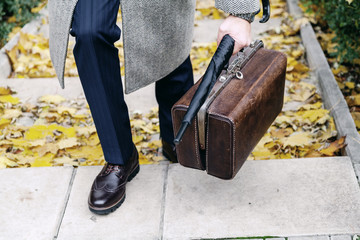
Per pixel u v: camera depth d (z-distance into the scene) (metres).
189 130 1.76
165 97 2.19
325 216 1.93
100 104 1.83
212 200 2.05
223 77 1.82
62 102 3.03
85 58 1.72
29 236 1.94
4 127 2.79
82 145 2.64
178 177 2.19
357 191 2.04
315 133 2.60
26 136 2.67
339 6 3.05
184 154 1.86
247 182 2.14
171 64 1.98
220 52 1.66
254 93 1.80
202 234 1.89
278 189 2.09
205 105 1.69
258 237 1.87
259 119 1.89
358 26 3.02
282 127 2.67
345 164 2.19
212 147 1.75
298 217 1.94
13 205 2.09
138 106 2.97
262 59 2.00
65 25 1.75
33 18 4.12
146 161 2.48
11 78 3.31
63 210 2.07
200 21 4.07
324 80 2.91
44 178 2.24
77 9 1.71
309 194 2.05
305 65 3.34
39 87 3.20
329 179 2.12
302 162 2.23
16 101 3.01
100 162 2.49
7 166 2.46
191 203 2.04
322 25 3.84
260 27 3.88
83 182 2.21
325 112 2.68
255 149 2.49
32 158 2.52
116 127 1.91
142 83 1.89
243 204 2.02
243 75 1.89
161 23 1.85
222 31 1.72
